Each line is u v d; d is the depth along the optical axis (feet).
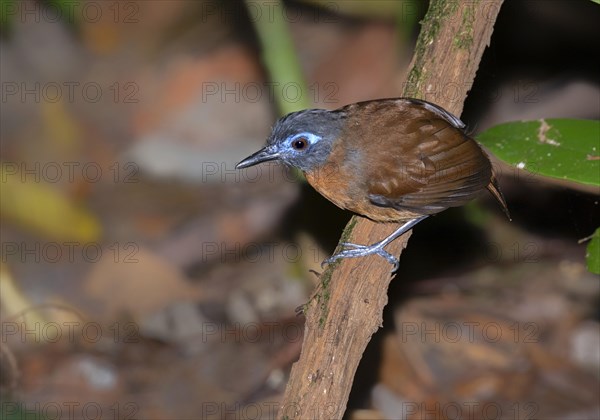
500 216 47.55
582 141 27.35
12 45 62.69
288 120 30.14
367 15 54.08
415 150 28.40
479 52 28.45
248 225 48.37
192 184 53.06
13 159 55.16
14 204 49.60
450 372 40.32
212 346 42.19
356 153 28.96
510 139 27.89
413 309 43.91
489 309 44.06
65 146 56.18
